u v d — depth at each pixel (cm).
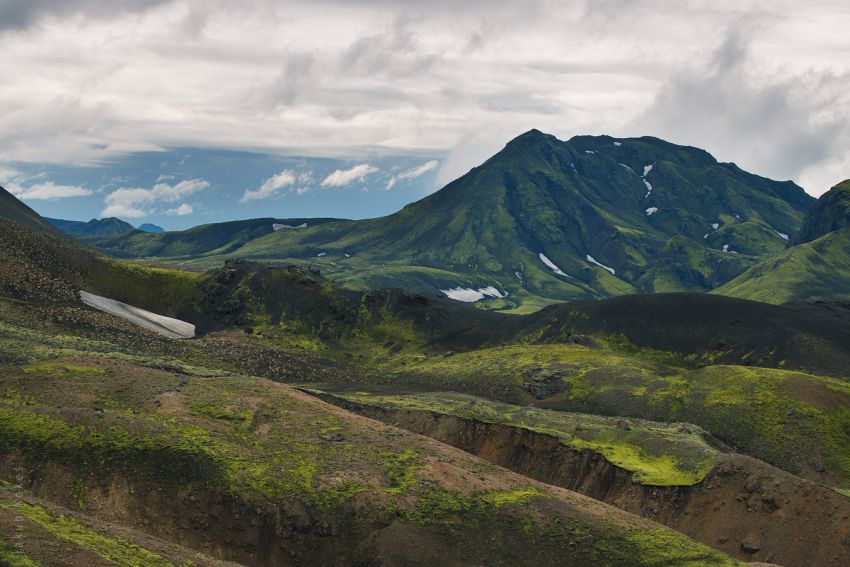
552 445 13200
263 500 8712
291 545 8488
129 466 8788
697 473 11200
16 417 9244
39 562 4956
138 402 11062
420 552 8294
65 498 8331
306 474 9394
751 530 9975
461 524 8812
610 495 11769
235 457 9450
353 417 12019
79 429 9231
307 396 12900
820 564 9231
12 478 8369
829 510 9650
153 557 5856
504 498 9575
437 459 10469
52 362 12469
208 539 8450
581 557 8431
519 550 8519
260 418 11188
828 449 13600
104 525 6356
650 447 12650
